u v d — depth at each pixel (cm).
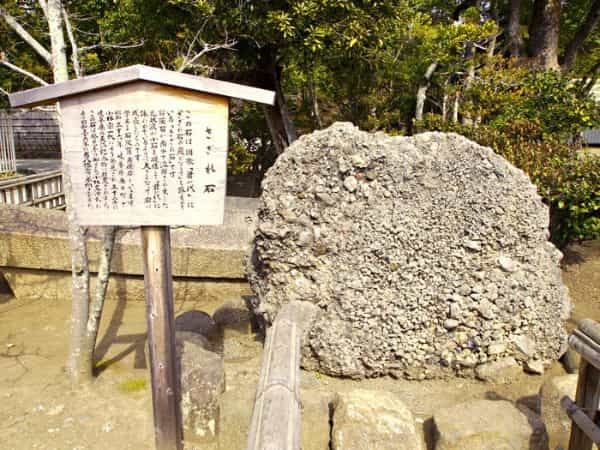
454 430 224
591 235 500
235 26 517
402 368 290
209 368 258
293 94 962
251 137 957
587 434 192
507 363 288
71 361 292
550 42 779
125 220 215
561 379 251
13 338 364
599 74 1060
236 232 471
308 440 234
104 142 207
